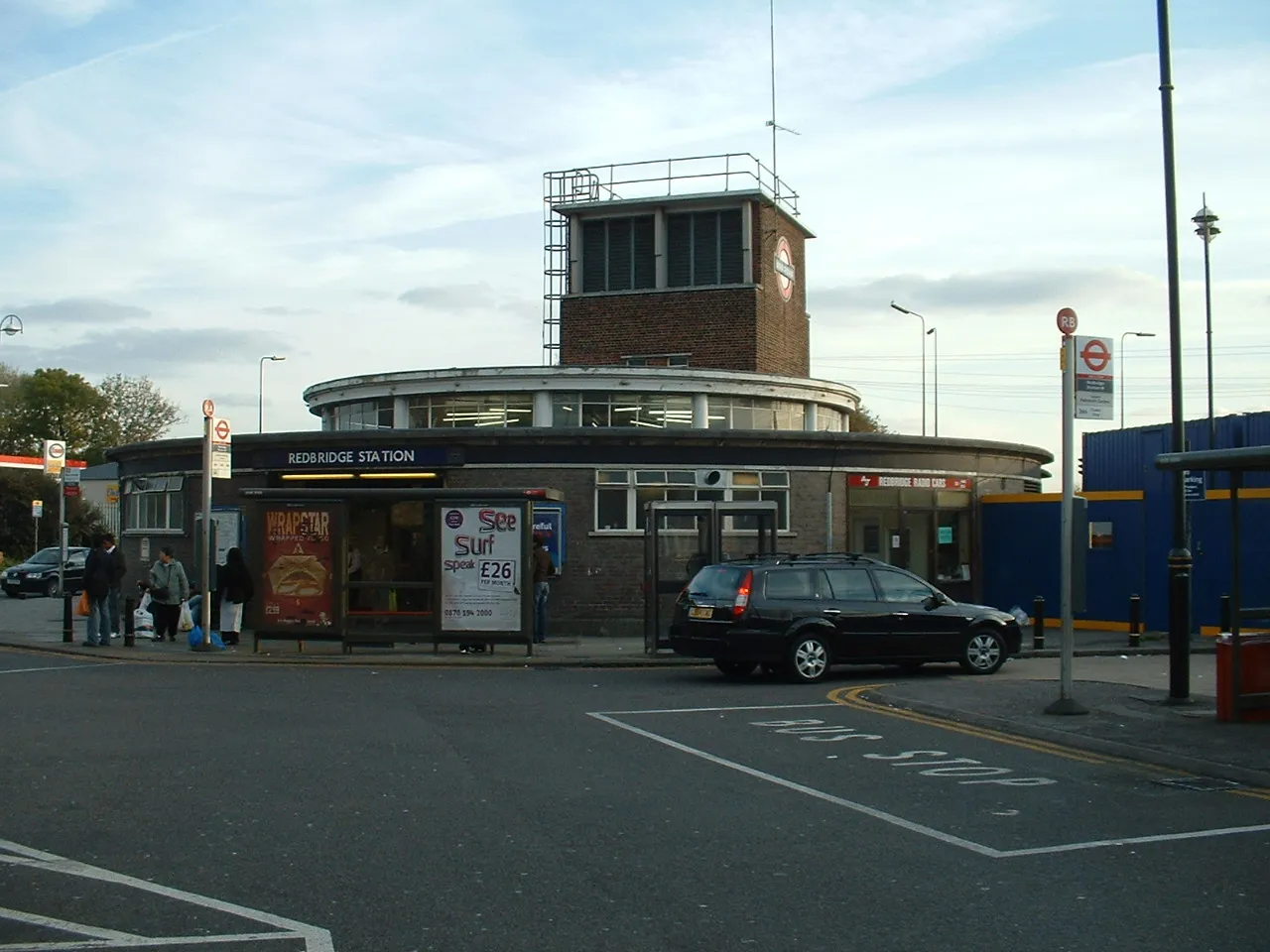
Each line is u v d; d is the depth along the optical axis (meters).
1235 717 13.14
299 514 21.62
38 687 16.48
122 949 6.01
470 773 10.51
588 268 40.00
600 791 9.76
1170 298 14.95
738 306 38.09
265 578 21.66
